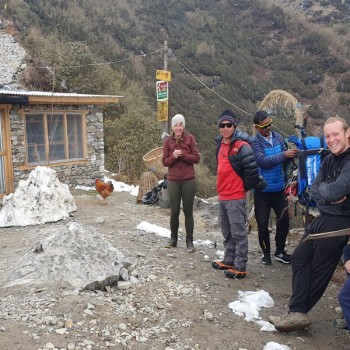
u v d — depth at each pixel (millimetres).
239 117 38531
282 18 65812
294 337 3861
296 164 5250
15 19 30562
